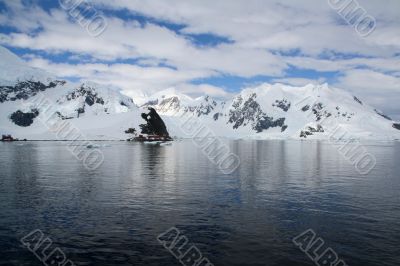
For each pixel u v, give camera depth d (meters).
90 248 20.70
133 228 24.42
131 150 117.56
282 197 35.41
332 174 55.12
